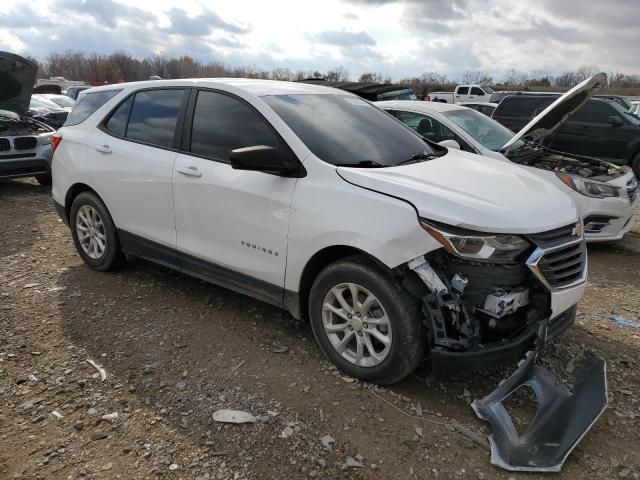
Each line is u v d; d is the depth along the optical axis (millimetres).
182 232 4047
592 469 2582
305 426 2828
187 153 3990
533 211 3010
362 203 3047
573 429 2717
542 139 6848
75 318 4023
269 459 2598
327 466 2559
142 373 3303
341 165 3320
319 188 3227
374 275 3004
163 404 3002
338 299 3242
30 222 6805
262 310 4195
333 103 4102
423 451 2668
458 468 2564
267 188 3441
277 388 3160
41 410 2945
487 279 2883
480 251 2803
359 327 3160
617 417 2986
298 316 3516
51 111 16203
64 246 5746
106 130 4656
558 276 3033
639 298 4820
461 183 3193
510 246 2850
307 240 3250
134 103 4527
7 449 2643
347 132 3738
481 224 2787
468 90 28875
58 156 5027
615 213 5977
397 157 3680
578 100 5875
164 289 4582
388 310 2977
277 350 3590
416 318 2939
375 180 3098
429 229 2809
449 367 2852
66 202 5047
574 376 3338
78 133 4871
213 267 3898
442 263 2885
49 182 9648
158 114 4293
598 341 3865
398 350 2975
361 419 2895
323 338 3363
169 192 4031
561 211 3166
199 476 2484
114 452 2629
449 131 6582
